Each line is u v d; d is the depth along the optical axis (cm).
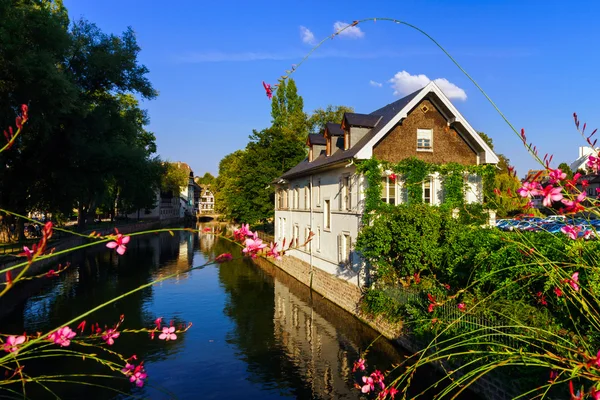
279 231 3531
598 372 366
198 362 1373
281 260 3288
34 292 2377
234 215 5141
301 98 5581
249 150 4678
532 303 953
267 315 1925
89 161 3031
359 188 1922
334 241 2214
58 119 2616
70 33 2795
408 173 1961
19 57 2075
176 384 1213
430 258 1480
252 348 1499
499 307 891
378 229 1609
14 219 3153
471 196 2053
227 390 1178
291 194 3166
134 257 3975
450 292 1196
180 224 9188
